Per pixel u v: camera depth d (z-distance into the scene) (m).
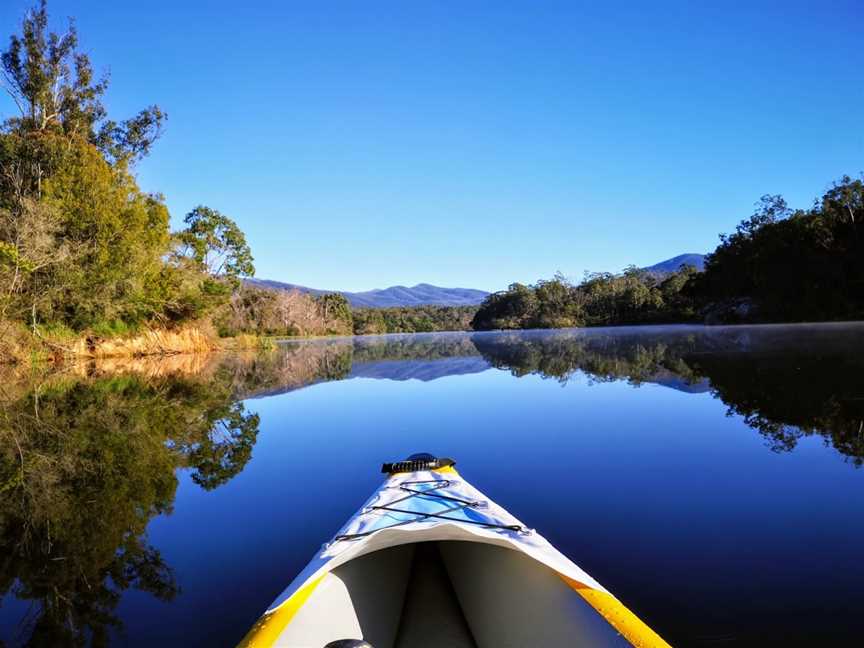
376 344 46.31
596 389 11.95
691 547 3.84
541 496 5.07
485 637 3.28
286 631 2.48
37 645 3.00
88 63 31.09
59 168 24.27
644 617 2.99
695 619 2.95
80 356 24.98
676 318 69.25
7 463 7.03
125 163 29.33
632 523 4.33
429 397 12.10
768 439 6.75
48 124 29.73
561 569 2.87
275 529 4.64
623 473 5.67
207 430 8.96
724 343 23.53
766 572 3.44
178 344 31.45
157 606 3.40
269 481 6.06
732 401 9.45
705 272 60.00
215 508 5.20
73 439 8.37
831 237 44.75
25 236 20.91
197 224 45.22
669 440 7.01
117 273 25.45
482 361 21.48
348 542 3.34
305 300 82.19
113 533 4.63
